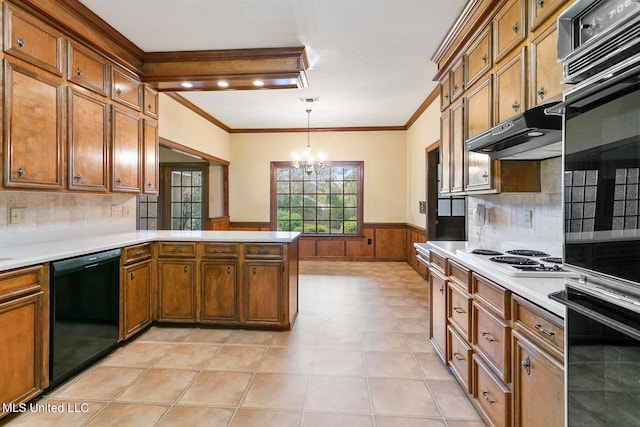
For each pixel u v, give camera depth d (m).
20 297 1.81
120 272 2.65
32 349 1.88
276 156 6.67
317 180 6.76
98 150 2.70
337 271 5.60
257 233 3.41
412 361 2.45
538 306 1.25
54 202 2.68
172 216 6.49
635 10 0.83
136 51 3.12
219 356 2.54
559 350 1.12
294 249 3.29
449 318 2.21
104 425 1.74
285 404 1.93
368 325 3.17
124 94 3.02
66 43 2.38
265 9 2.52
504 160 2.14
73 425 1.74
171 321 3.09
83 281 2.26
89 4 2.43
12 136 1.99
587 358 0.94
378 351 2.62
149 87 3.40
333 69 3.68
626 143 0.80
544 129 1.50
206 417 1.81
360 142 6.52
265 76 3.19
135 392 2.04
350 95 4.59
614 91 0.84
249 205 6.73
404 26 2.78
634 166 0.77
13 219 2.36
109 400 1.96
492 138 1.79
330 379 2.20
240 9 2.52
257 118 5.88
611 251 0.85
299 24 2.74
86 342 2.28
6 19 1.95
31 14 2.10
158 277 3.09
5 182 1.96
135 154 3.18
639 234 0.76
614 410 0.84
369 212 6.53
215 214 6.61
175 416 1.82
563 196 1.05
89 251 2.29
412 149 5.91
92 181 2.63
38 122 2.16
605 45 0.90
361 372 2.29
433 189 4.88
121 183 2.97
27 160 2.09
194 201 6.49
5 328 1.73
